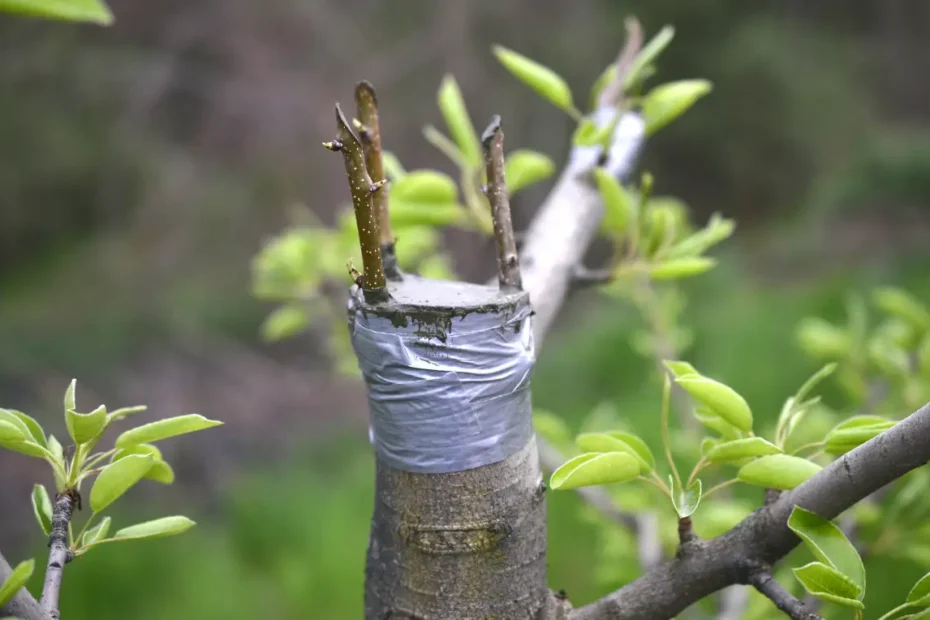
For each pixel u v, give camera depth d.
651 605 0.92
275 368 5.44
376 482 0.93
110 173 7.18
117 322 5.82
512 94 7.15
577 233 1.07
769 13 9.18
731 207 8.74
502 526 0.91
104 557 3.06
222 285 6.46
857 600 0.88
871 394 1.38
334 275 1.63
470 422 0.90
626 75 1.12
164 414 4.76
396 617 0.92
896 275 4.41
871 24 9.68
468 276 5.74
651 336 1.75
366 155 0.94
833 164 8.39
